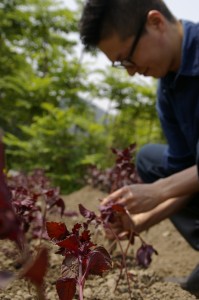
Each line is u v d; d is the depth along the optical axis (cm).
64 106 974
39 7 990
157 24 245
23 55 1066
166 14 253
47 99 945
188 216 293
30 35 1029
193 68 249
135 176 331
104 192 564
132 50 243
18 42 1052
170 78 266
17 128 1024
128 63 251
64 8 988
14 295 189
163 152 314
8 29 1004
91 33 239
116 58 250
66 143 800
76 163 772
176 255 345
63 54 1034
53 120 802
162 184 239
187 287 243
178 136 291
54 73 934
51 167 813
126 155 287
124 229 244
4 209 77
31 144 811
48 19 996
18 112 972
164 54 249
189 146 272
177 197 245
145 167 322
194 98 256
